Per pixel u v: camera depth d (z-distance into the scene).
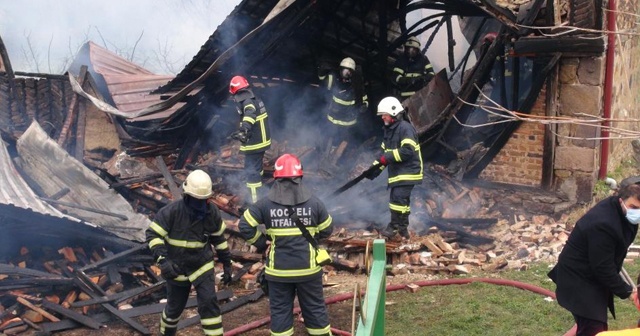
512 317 6.70
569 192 9.76
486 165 10.27
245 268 7.99
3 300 6.81
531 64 11.63
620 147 11.13
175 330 6.12
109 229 8.34
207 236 5.86
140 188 9.84
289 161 5.65
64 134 10.90
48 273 7.14
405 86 11.77
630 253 8.27
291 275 5.53
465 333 6.39
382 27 11.93
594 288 4.89
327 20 11.66
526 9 9.52
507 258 8.41
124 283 7.56
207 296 5.83
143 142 11.22
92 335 6.52
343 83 10.91
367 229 9.14
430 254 8.38
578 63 9.41
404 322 6.71
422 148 10.47
